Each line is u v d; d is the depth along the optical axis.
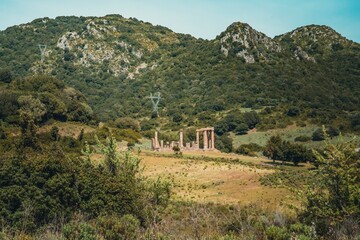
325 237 14.27
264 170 74.25
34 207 20.67
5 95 95.75
